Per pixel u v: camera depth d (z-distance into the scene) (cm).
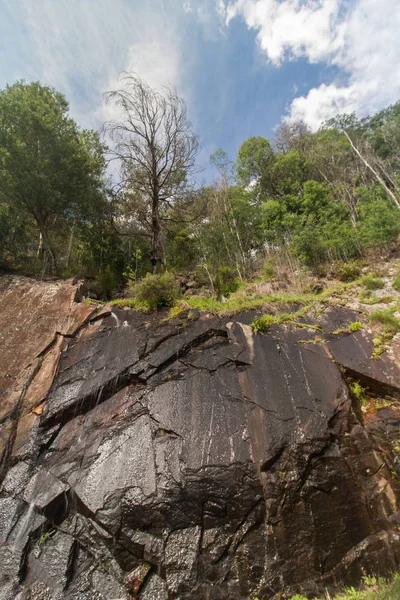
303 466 470
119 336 775
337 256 1182
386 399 575
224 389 594
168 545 432
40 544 467
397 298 757
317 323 711
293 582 387
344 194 1497
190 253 1625
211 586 393
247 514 441
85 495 496
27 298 952
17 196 1116
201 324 741
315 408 534
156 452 523
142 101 1322
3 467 579
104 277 1311
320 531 420
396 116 1994
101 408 631
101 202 1398
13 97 1101
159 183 1455
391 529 414
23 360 770
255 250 1484
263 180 1953
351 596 359
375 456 480
